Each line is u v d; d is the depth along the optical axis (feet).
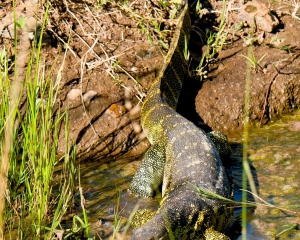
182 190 33.30
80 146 40.73
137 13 47.80
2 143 31.53
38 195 31.73
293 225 32.55
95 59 44.24
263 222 33.73
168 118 39.58
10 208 33.06
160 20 47.55
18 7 45.34
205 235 31.73
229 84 44.55
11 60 42.27
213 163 35.37
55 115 41.09
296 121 43.91
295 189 36.40
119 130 41.60
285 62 45.78
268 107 44.27
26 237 31.68
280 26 48.62
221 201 32.91
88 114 41.75
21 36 43.11
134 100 42.96
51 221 33.30
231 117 43.57
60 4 46.52
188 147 36.91
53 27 44.65
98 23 46.37
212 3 50.75
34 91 31.60
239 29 48.16
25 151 33.45
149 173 37.65
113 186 37.52
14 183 34.24
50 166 32.63
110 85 43.04
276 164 39.11
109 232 32.96
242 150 41.09
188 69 45.16
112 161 40.27
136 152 41.27
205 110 43.65
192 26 48.57
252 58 45.21
